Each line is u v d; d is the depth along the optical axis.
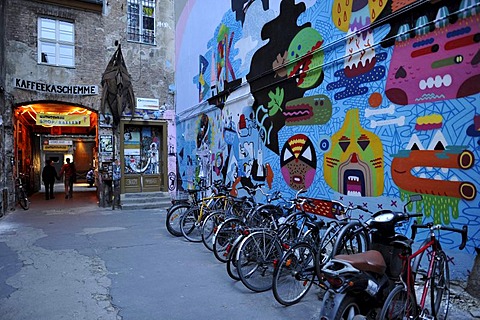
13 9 11.04
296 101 6.59
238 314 3.72
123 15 12.66
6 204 10.53
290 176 6.77
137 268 5.29
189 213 7.10
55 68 11.59
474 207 3.74
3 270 5.19
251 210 6.03
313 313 3.74
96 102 12.11
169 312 3.77
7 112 10.78
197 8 11.46
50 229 8.22
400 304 2.90
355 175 5.24
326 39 5.85
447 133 4.01
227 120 9.36
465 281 3.80
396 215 3.14
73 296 4.21
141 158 12.96
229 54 9.23
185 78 12.54
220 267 5.34
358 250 4.24
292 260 3.95
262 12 7.71
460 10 3.85
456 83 3.92
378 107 4.87
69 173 14.37
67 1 11.66
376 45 4.87
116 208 11.76
